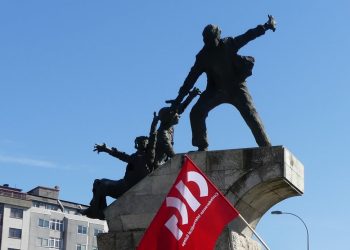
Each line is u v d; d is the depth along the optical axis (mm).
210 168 16844
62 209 99125
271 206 17906
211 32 18031
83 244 97688
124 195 17641
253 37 17875
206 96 18266
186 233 14141
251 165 16562
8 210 93125
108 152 20156
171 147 19031
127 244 17266
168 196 14430
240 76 18062
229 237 16297
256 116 17891
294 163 17062
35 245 94125
